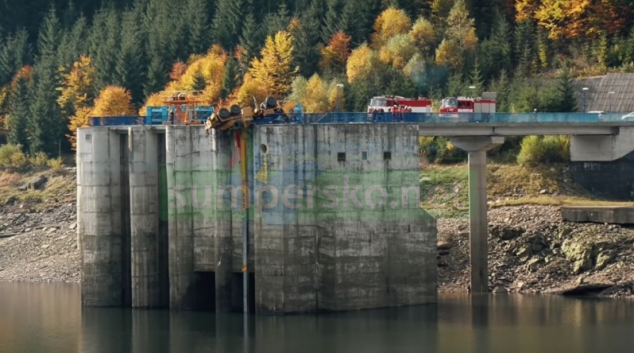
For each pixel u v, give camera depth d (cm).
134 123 18062
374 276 17088
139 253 17688
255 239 16888
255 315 16962
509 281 18375
